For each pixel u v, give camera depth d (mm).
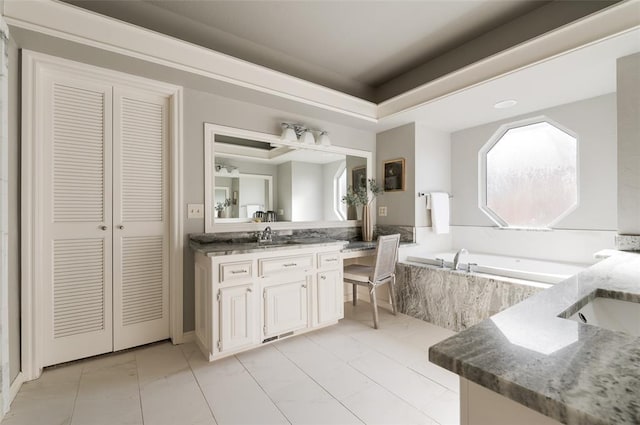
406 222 3453
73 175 2090
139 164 2342
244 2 2170
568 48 1889
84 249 2129
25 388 1800
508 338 607
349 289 3658
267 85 2553
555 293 982
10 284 1770
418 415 1578
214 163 2629
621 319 1018
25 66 1857
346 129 3518
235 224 2738
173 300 2426
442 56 2885
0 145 1550
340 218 3494
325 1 2156
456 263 2752
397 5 2203
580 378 449
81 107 2117
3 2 1580
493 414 518
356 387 1823
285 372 1988
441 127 3525
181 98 2439
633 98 1906
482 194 3475
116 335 2246
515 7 2229
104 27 1854
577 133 2725
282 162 3035
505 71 2205
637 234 1913
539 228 2984
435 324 2811
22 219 1863
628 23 1667
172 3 2176
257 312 2256
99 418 1555
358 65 3084
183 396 1734
